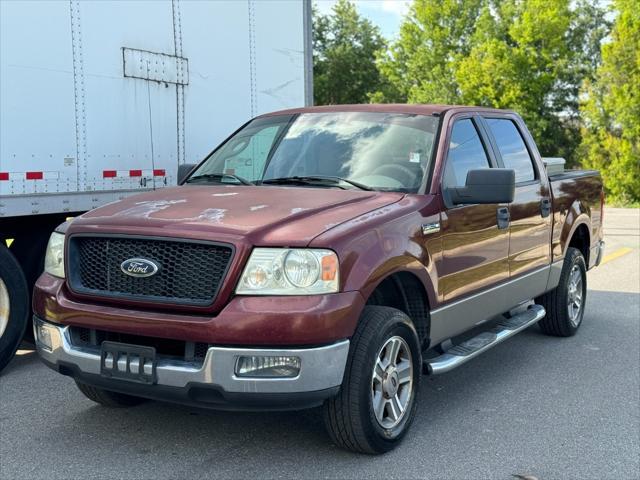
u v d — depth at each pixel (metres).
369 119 5.31
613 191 29.41
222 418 4.80
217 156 5.58
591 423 4.81
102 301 4.01
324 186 4.81
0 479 3.87
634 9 29.36
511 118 6.25
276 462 4.11
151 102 6.59
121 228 4.01
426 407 5.11
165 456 4.18
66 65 5.82
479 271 5.15
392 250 4.13
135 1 6.39
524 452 4.32
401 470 4.03
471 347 5.18
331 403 3.99
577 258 7.08
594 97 30.59
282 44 8.09
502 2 44.84
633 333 7.33
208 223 3.91
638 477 3.99
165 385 3.78
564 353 6.57
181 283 3.83
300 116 5.59
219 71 7.30
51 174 5.72
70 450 4.27
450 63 45.16
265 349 3.65
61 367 4.14
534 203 6.04
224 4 7.33
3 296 5.67
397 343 4.25
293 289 3.71
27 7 5.51
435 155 4.91
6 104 5.38
